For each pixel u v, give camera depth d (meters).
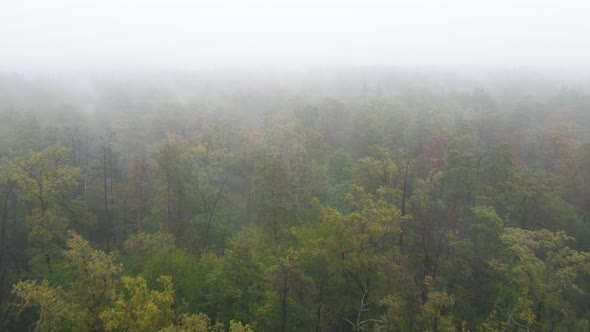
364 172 43.88
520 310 27.66
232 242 37.28
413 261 35.41
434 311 24.69
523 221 37.00
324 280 30.39
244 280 28.72
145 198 53.75
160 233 39.09
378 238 31.39
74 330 24.19
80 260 26.06
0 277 37.91
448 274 33.50
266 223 40.12
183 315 23.81
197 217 45.84
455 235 36.62
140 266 35.00
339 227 29.02
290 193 41.88
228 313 28.44
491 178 42.41
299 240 35.94
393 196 38.19
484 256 33.59
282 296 27.11
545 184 39.75
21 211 47.78
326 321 30.02
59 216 40.41
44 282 26.42
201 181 48.28
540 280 26.25
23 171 39.81
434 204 39.41
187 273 31.03
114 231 50.34
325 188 51.22
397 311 25.69
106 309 23.78
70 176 41.56
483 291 32.78
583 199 44.34
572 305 30.12
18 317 33.34
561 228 37.38
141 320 21.39
